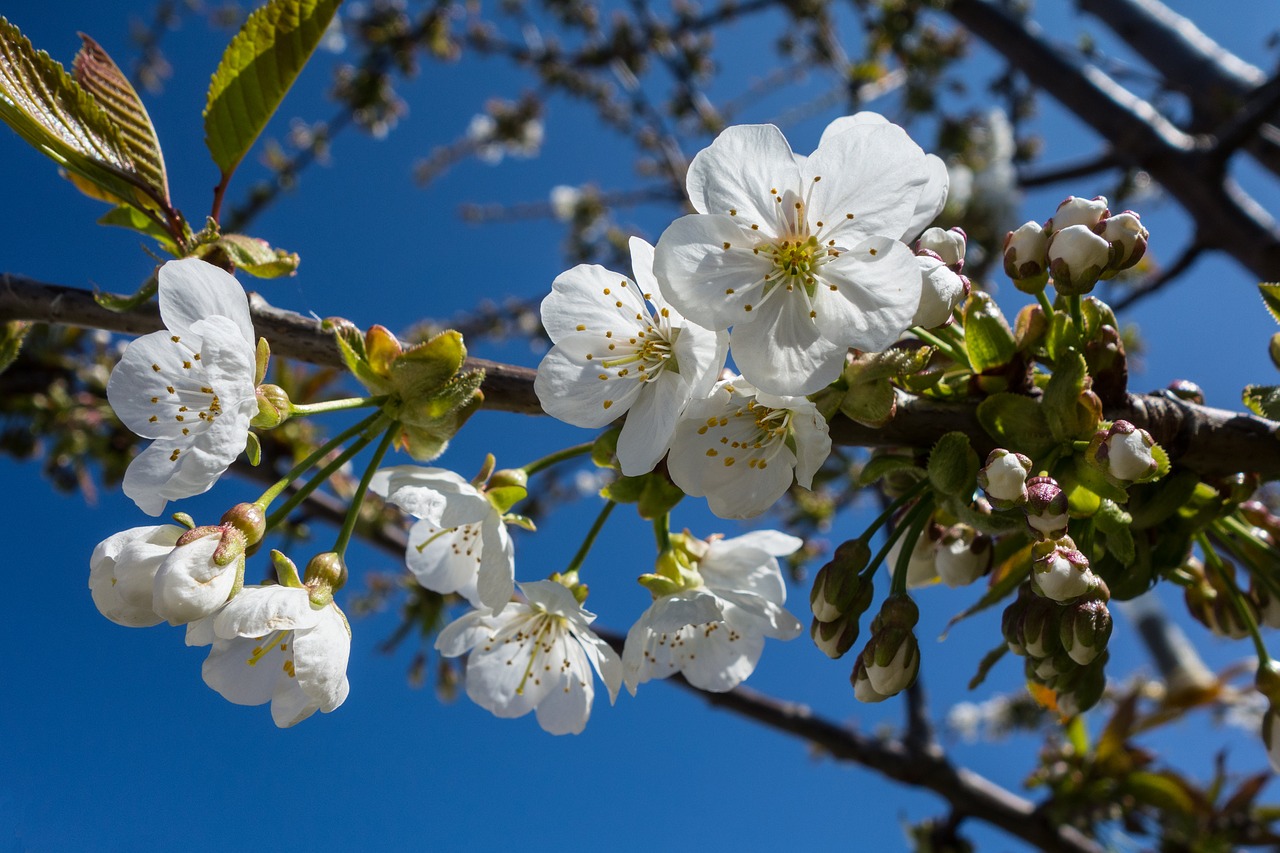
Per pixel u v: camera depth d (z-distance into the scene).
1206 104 0.70
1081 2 0.85
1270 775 0.52
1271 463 0.28
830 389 0.27
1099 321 0.28
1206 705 0.54
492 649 0.30
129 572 0.26
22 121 0.28
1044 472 0.27
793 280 0.27
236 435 0.26
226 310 0.26
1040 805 0.52
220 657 0.27
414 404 0.27
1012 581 0.29
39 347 0.58
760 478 0.27
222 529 0.26
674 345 0.27
